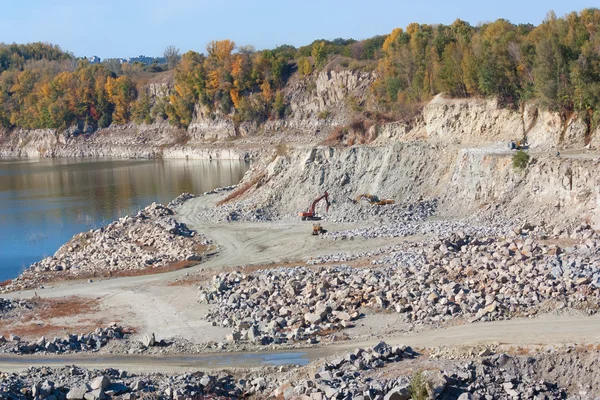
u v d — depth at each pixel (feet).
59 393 111.14
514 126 285.43
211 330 152.05
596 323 122.21
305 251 222.48
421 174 276.00
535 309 133.80
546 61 267.18
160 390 113.39
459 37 421.18
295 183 294.87
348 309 153.07
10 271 241.14
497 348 114.42
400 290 156.35
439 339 125.70
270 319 153.07
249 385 118.21
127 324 159.74
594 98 249.96
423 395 97.09
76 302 179.63
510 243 175.83
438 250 183.21
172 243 243.40
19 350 142.10
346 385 105.09
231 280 182.09
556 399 99.40
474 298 143.23
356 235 234.79
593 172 205.98
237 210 291.38
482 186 246.88
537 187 227.40
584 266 148.05
